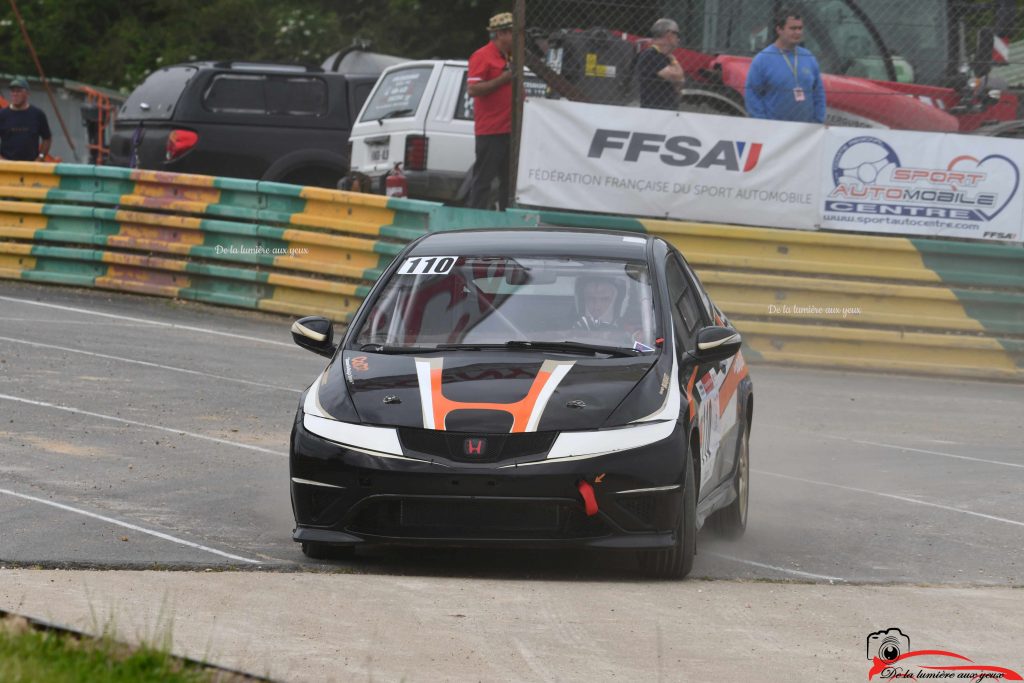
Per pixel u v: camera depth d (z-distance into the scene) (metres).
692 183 46.69
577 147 46.44
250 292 51.59
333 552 22.06
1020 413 40.78
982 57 50.03
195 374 39.59
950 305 47.09
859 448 34.75
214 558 21.62
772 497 29.20
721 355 22.98
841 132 46.81
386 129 56.47
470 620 18.22
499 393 21.25
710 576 21.94
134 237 53.62
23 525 23.27
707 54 48.41
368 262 49.31
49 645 14.47
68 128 94.75
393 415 21.08
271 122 59.97
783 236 46.81
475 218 47.47
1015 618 19.69
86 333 45.22
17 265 55.31
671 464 20.75
